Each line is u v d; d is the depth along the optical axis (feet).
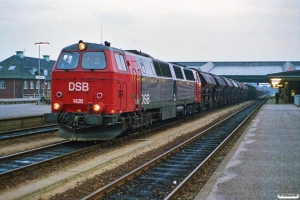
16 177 28.91
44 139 50.39
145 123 54.44
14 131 56.75
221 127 68.08
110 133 44.19
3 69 214.90
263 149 39.83
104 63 42.47
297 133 54.19
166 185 26.99
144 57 54.34
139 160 35.88
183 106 78.95
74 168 32.48
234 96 175.42
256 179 26.58
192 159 37.17
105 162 34.83
